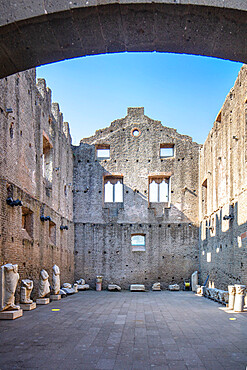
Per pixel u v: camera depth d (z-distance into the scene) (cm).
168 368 784
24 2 590
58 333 1136
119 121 3331
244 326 1280
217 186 2612
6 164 1641
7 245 1598
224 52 665
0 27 591
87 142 3319
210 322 1364
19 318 1412
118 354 895
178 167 3256
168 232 3172
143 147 3284
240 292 1664
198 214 3206
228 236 2217
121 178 3281
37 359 842
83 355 881
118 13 595
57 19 599
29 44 638
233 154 2155
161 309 1750
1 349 934
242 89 1956
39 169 2198
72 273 3067
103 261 3141
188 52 681
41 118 2289
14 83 1792
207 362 830
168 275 3116
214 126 2666
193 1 574
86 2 581
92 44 657
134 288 2986
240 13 578
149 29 627
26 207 1878
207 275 2827
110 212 3219
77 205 3222
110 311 1661
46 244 2272
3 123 1617
